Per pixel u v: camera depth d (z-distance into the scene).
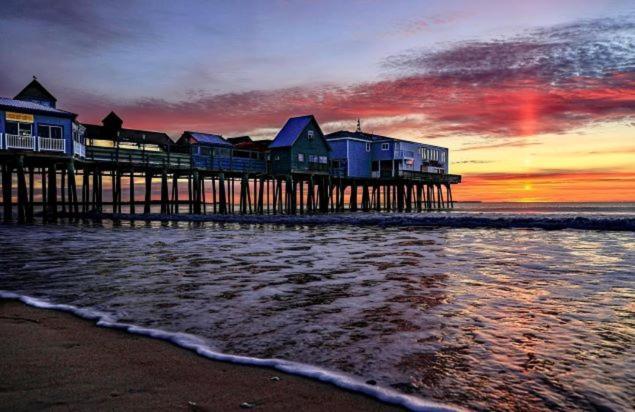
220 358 4.32
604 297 7.24
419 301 6.95
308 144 47.09
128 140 37.56
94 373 3.91
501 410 3.24
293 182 48.69
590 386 3.65
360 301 6.96
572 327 5.45
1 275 9.56
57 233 22.16
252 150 44.50
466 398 3.44
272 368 4.07
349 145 53.66
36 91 34.81
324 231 23.44
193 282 8.67
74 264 11.28
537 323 5.63
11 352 4.49
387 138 57.19
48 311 6.34
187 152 40.59
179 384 3.68
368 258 12.41
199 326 5.53
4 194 32.16
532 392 3.54
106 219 34.62
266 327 5.48
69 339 4.95
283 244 16.59
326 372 3.94
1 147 26.23
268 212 51.88
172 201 39.31
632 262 11.51
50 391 3.50
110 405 3.25
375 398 3.44
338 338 5.02
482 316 6.00
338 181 53.53
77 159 31.17
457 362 4.23
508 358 4.34
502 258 12.34
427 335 5.12
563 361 4.24
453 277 9.23
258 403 3.33
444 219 27.62
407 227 25.77
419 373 3.95
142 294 7.53
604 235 19.91
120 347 4.67
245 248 15.20
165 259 12.27
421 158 59.41
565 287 8.12
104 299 7.14
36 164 32.69
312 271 10.07
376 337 5.05
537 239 18.23
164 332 5.21
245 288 8.04
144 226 27.89
